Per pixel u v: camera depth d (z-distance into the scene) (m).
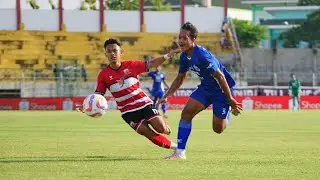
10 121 69.31
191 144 39.88
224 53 130.25
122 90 31.47
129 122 31.95
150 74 85.81
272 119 73.94
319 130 54.78
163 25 135.88
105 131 52.94
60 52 129.38
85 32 131.88
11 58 127.69
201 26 135.12
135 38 133.25
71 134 49.22
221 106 30.45
